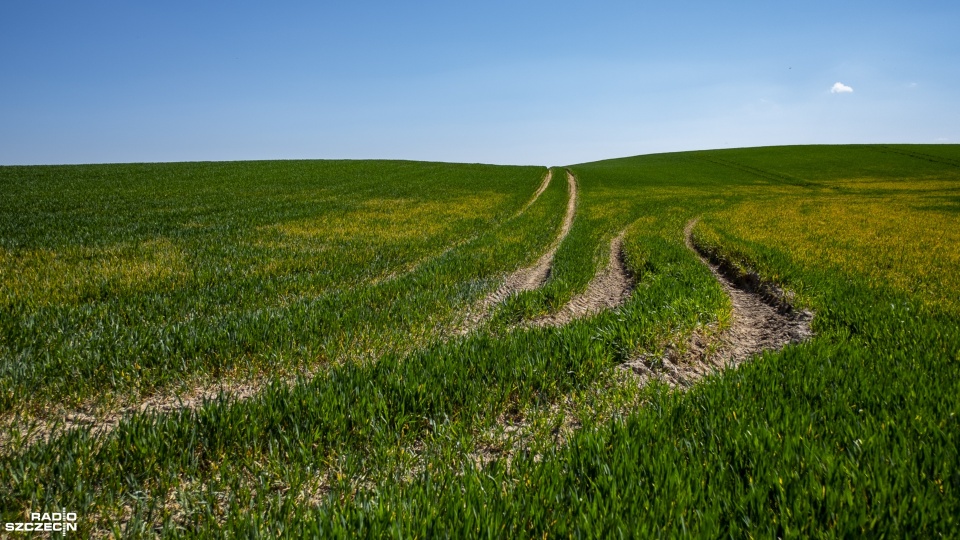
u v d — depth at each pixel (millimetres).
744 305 11055
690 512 3039
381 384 5359
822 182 59000
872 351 6336
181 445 4234
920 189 48188
